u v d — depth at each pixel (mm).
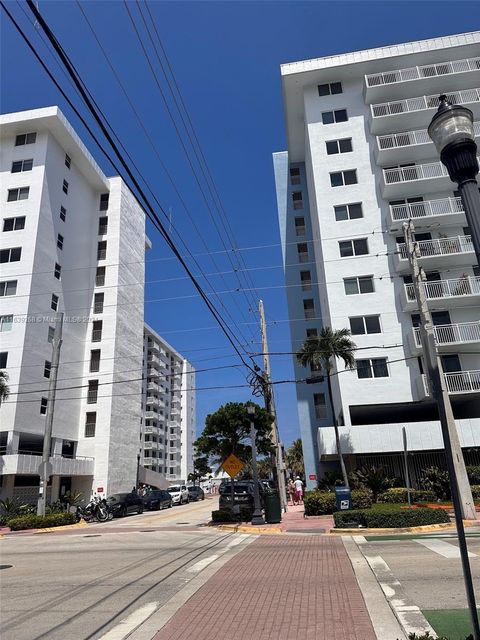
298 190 42344
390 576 7988
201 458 25250
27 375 34031
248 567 9586
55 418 37500
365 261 29938
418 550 10547
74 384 40969
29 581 9023
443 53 32406
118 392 43438
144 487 46406
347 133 32938
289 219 41625
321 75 33812
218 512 20969
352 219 30984
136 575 9148
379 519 15070
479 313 28000
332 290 29656
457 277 28906
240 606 6625
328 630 5402
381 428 24891
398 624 5473
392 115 30969
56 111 38781
